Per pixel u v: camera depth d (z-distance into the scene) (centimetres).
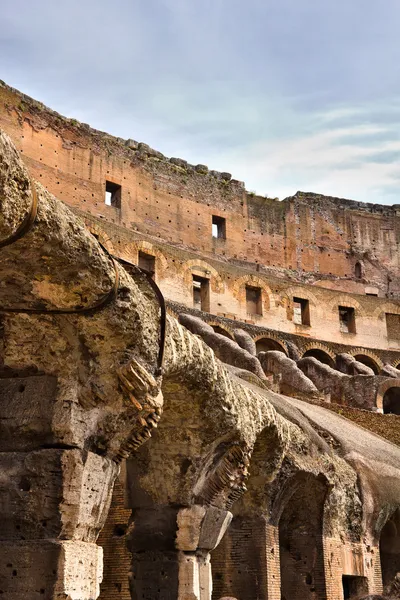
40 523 1155
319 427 2741
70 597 1108
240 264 6562
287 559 2291
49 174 5412
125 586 1812
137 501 1662
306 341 5522
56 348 1223
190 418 1594
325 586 2231
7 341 1228
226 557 2050
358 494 2534
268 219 6919
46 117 5494
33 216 994
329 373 4466
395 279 7412
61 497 1158
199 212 6450
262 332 5259
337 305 6144
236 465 1722
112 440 1265
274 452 2014
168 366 1391
